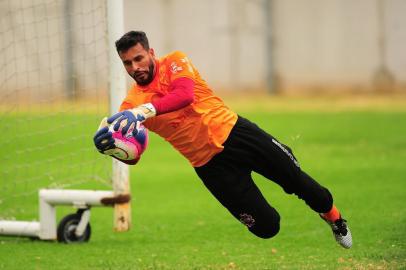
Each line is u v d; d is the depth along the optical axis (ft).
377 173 147.64
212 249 92.07
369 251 86.43
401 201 118.42
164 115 70.03
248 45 336.08
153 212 120.67
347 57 326.24
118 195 100.27
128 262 85.25
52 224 98.68
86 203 98.68
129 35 67.82
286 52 332.39
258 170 72.08
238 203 71.67
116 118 66.39
